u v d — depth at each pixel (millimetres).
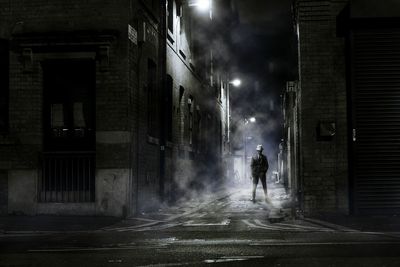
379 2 11875
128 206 12789
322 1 12477
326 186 12305
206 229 9891
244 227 10164
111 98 12867
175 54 18922
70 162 13250
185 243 7848
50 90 13445
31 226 10781
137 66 13758
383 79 11984
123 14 12977
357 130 11977
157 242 8047
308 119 12422
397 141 11906
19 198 13000
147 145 14742
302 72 12477
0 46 13508
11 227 10625
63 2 13164
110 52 12906
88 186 13125
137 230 9953
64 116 13375
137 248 7352
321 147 12367
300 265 5812
